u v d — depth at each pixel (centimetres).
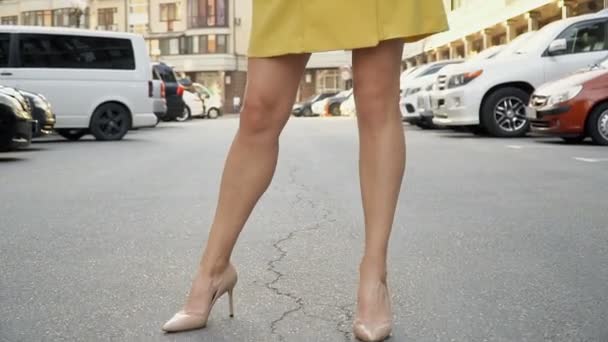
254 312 260
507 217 462
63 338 235
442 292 287
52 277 320
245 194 233
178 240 405
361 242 392
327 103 3891
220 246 237
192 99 2931
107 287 301
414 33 218
